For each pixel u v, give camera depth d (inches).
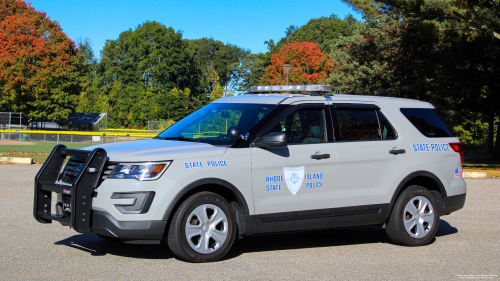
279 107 216.5
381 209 229.9
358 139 229.5
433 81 1019.3
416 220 237.9
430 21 644.7
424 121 252.2
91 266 187.5
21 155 852.6
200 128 224.2
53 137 1309.1
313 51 2416.3
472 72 1058.7
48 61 1561.3
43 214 203.0
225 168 197.0
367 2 680.4
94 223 184.7
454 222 303.7
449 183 251.3
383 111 241.0
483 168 840.9
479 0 676.1
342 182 221.9
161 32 3491.6
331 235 263.4
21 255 202.7
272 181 207.0
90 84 3358.8
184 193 187.5
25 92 1550.2
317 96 227.8
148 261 196.4
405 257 214.5
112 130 1950.1
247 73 3440.0
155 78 3408.0
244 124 215.9
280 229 210.5
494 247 236.7
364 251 225.1
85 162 185.0
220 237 196.4
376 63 1086.4
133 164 185.0
